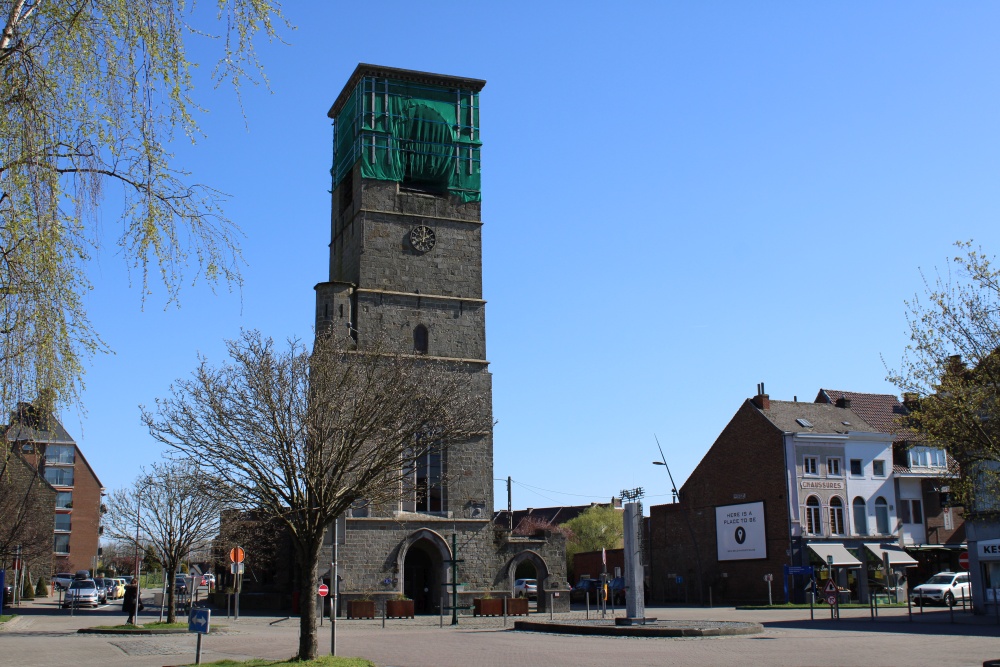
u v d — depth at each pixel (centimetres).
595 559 9438
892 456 7206
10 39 1229
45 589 9375
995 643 3231
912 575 7081
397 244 6191
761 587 6869
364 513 5619
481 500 5897
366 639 3659
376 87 6384
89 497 11031
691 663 2572
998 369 2444
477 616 5575
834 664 2523
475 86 6612
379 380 3008
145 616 5841
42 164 1236
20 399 1311
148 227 1298
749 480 7094
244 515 4919
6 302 1281
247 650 3186
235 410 2658
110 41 1270
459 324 6209
